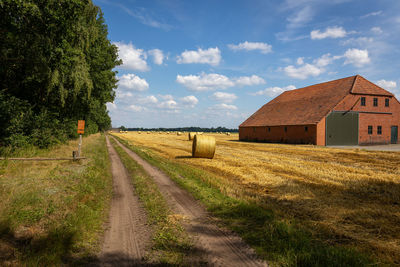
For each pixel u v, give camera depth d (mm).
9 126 11484
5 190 5684
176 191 7094
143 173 9680
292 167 11594
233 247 3709
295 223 4504
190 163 12711
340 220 4699
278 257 3336
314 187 7555
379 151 19891
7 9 11172
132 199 6406
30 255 3217
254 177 9117
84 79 15406
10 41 12422
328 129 28641
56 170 8766
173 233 4195
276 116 38219
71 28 14523
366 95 30953
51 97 16047
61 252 3375
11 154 10828
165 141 35281
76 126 22578
